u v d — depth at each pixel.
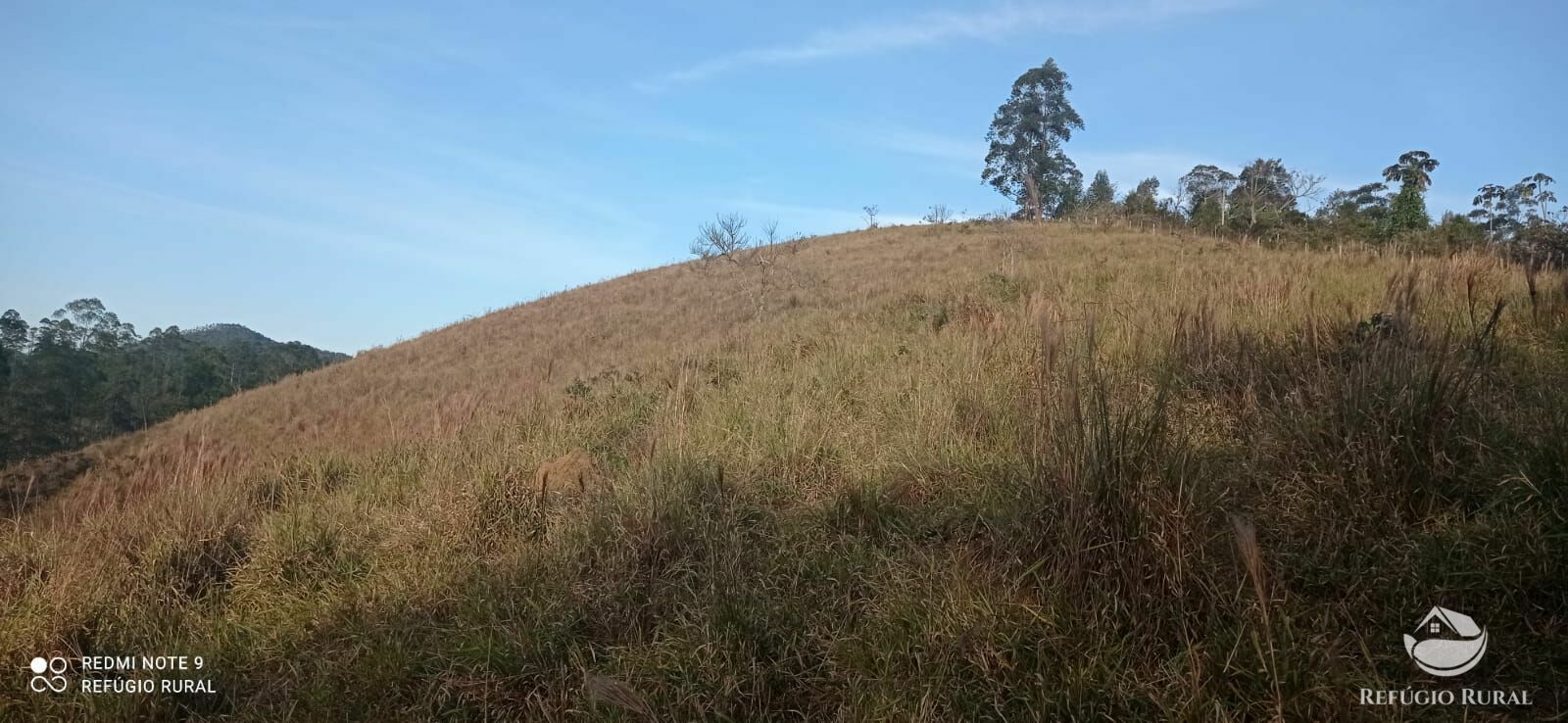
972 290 13.71
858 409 6.58
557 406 8.81
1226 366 5.09
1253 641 2.50
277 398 25.67
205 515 5.14
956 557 3.50
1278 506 3.46
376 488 6.05
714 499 4.59
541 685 3.30
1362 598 2.87
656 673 3.19
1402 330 3.88
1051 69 58.00
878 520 4.32
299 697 3.45
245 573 4.65
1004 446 4.82
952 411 5.57
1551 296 6.14
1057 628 2.93
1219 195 41.97
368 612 4.05
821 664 3.18
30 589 4.26
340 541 4.96
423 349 31.50
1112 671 2.69
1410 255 11.91
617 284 39.62
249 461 7.46
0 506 5.77
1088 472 3.18
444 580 4.23
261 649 3.87
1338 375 3.88
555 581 4.02
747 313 23.59
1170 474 3.15
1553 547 2.78
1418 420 3.40
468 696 3.27
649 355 15.69
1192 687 2.54
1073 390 3.30
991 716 2.71
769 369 8.76
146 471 5.98
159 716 3.42
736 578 3.75
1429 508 3.19
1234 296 8.23
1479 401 3.73
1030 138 60.41
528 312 35.94
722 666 3.15
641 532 4.24
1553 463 3.04
